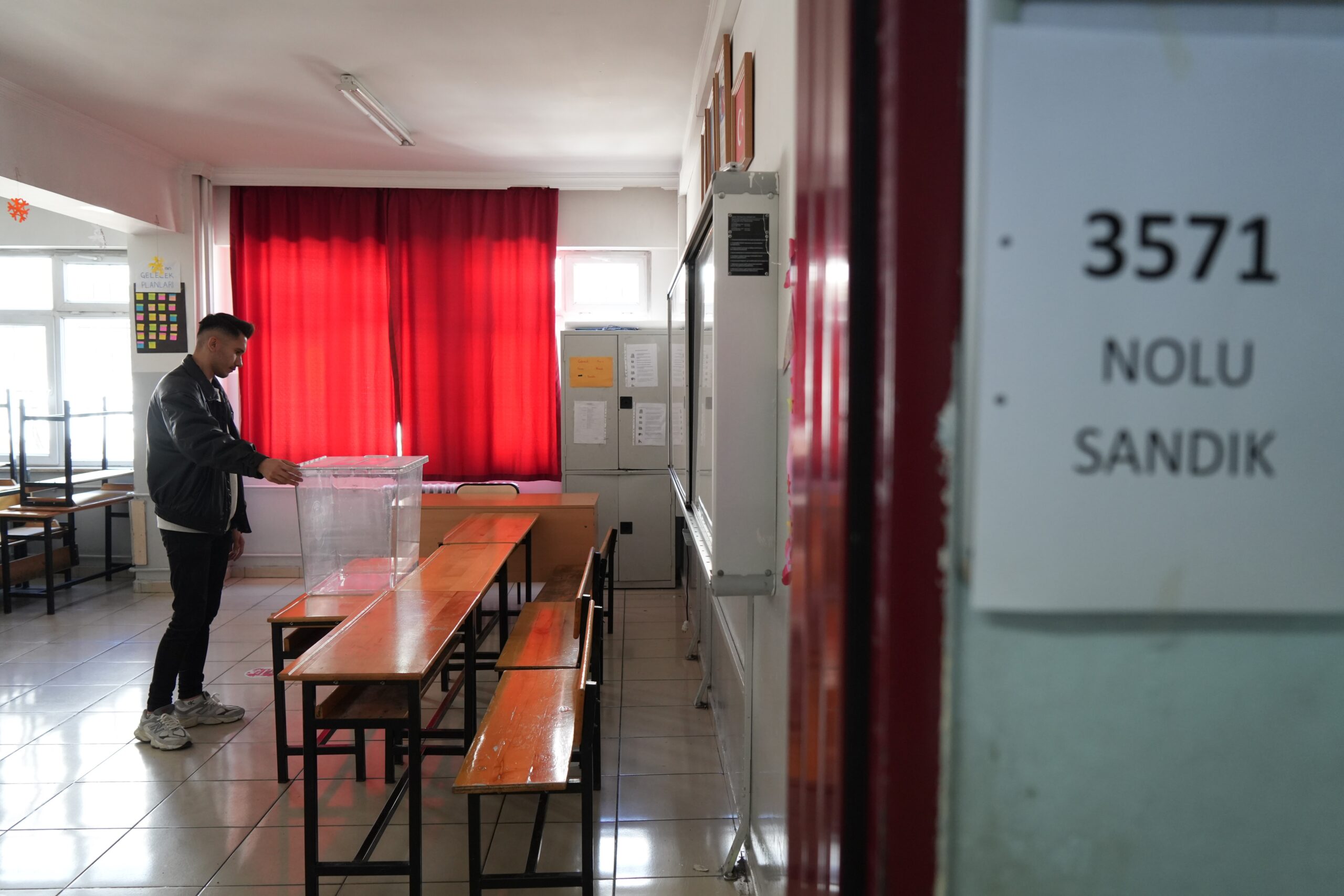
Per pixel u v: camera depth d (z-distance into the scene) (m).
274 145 5.14
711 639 3.59
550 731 2.14
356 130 4.83
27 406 6.20
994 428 0.64
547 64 3.89
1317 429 0.65
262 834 2.55
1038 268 0.63
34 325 6.17
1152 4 0.63
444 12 3.35
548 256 5.80
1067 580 0.65
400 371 5.79
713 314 2.00
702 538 2.41
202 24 3.45
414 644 2.30
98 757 3.10
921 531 0.65
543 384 5.85
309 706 2.14
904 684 0.66
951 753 0.67
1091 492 0.64
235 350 3.40
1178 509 0.65
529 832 2.57
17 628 4.79
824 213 0.79
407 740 3.01
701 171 3.88
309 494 3.00
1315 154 0.64
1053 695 0.67
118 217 4.99
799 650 0.93
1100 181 0.63
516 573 4.55
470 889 1.96
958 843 0.67
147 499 5.57
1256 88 0.63
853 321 0.69
